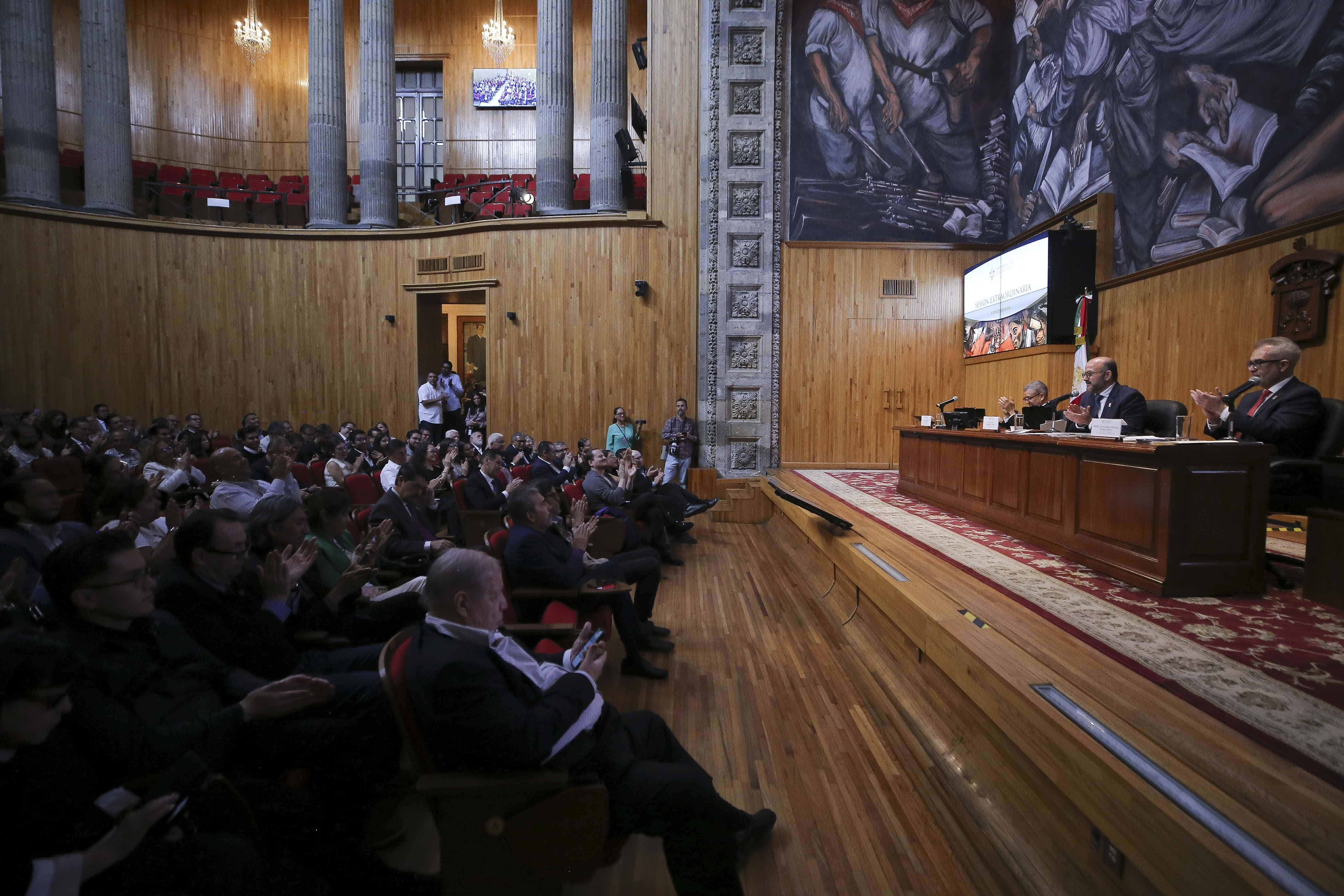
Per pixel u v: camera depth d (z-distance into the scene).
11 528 2.76
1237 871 1.32
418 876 1.96
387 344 10.48
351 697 2.12
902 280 9.71
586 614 3.58
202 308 10.44
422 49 14.61
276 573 2.56
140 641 1.91
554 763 1.64
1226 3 5.93
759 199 9.56
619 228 9.69
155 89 13.66
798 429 9.72
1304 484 3.33
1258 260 5.62
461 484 5.34
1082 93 7.95
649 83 9.64
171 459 5.61
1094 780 1.76
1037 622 2.80
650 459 9.78
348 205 11.59
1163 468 3.11
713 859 1.78
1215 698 2.07
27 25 9.86
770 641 4.32
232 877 1.47
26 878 1.20
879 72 9.65
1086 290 7.56
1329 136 5.03
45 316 9.91
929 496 6.19
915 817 2.42
